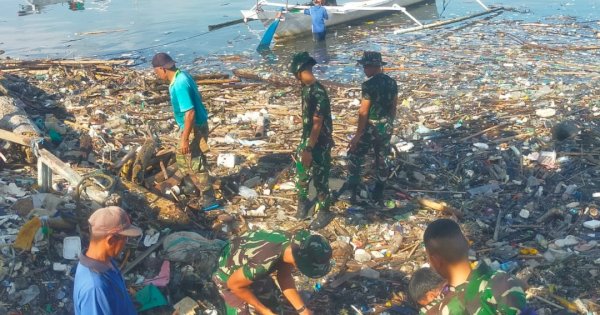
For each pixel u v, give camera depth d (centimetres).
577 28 1834
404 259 612
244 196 743
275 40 1912
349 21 2127
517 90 1198
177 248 583
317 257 394
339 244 627
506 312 282
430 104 1126
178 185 728
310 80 628
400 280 576
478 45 1681
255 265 412
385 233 661
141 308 525
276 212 710
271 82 1326
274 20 1866
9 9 2598
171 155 772
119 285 363
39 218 588
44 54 1773
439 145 909
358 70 1499
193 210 697
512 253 614
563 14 2084
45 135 861
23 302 527
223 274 434
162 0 2741
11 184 716
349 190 759
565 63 1413
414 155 865
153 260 582
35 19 2355
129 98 1179
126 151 880
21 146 801
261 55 1719
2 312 511
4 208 655
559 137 885
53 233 595
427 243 305
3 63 1475
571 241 629
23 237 573
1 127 855
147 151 734
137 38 1980
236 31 2050
